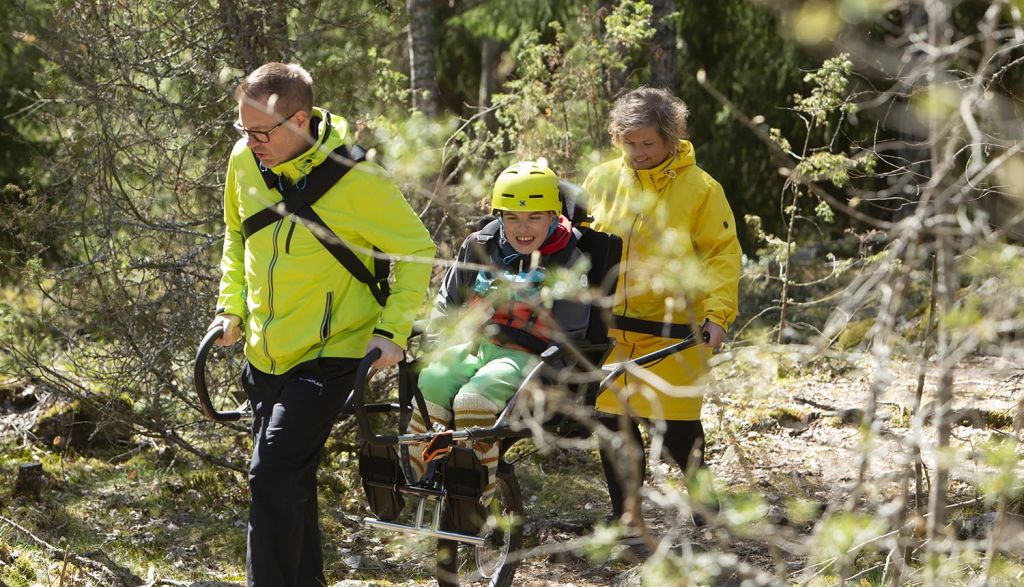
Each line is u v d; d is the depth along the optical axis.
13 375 9.92
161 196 9.62
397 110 10.66
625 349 7.52
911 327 11.38
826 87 11.77
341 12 10.54
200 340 9.29
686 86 22.80
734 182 22.22
